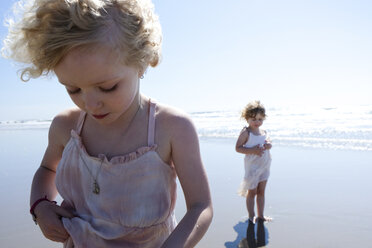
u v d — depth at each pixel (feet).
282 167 22.40
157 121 3.28
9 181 19.84
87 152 3.36
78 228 3.20
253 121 15.37
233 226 12.71
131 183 3.14
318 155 25.80
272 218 13.41
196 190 3.25
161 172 3.21
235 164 23.71
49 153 3.95
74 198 3.36
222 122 73.31
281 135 40.16
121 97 2.67
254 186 14.01
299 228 12.26
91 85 2.53
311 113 89.66
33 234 11.67
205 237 11.83
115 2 2.52
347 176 19.06
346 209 13.88
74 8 2.32
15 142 47.55
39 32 2.44
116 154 3.26
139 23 2.66
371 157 23.86
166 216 3.26
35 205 3.53
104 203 3.15
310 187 17.28
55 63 2.46
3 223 12.86
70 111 3.76
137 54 2.63
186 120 3.32
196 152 3.33
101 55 2.42
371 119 56.44
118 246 3.10
